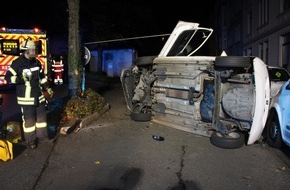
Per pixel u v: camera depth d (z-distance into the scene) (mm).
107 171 4629
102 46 25281
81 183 4215
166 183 4254
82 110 7512
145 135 6559
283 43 15758
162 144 5969
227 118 5938
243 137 5969
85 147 5719
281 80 9406
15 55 13352
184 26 7617
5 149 4898
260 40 19531
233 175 4566
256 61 5426
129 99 7992
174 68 6613
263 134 6672
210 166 4902
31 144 5484
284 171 4746
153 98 7340
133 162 5012
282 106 5641
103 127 7160
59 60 17469
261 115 5363
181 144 5988
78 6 8477
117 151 5531
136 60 7531
